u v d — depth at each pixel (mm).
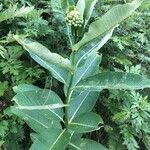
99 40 405
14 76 490
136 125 468
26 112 435
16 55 498
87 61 457
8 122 468
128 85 393
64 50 532
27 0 580
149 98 546
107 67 545
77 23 380
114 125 515
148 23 584
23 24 513
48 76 506
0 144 443
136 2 333
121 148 497
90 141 441
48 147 398
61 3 436
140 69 533
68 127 431
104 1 581
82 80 416
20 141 496
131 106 465
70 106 454
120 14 340
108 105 506
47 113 441
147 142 493
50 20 550
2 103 485
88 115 431
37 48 354
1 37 538
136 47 559
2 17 464
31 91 424
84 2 385
